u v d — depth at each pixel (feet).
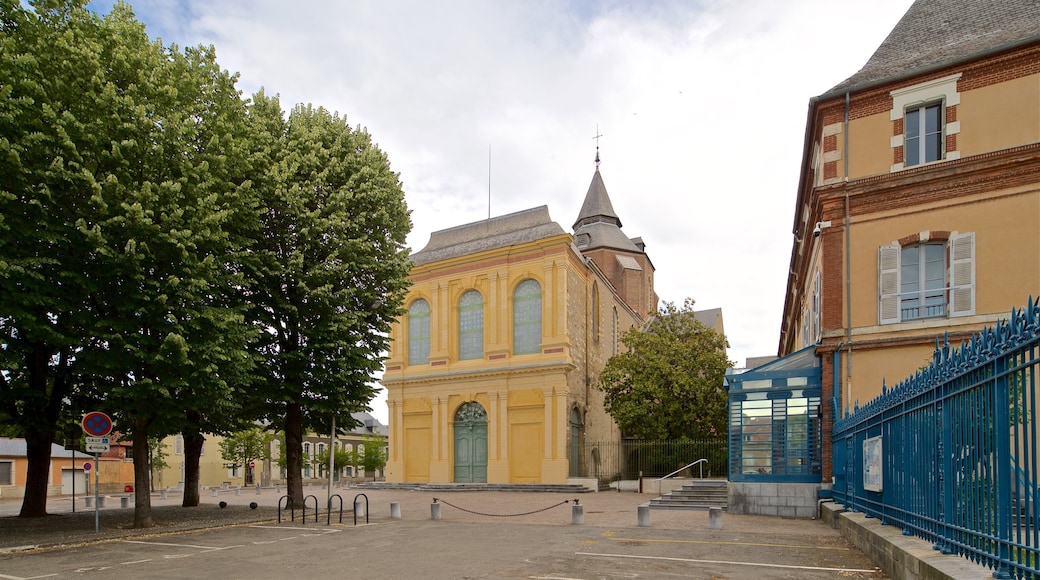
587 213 170.60
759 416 59.00
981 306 48.32
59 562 33.99
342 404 62.18
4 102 37.91
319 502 79.25
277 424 67.36
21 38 42.14
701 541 39.99
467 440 111.24
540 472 102.63
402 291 70.69
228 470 193.26
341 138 65.82
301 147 62.54
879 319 52.24
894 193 52.80
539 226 115.24
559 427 102.12
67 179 39.78
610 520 54.54
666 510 64.34
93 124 41.60
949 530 20.94
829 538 40.34
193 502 71.72
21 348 43.47
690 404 98.68
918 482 24.63
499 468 105.60
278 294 58.23
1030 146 47.55
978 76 50.31
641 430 100.37
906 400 25.68
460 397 111.86
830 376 54.19
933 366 22.15
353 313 61.00
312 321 60.44
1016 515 16.01
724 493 67.51
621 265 158.71
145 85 44.42
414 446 116.16
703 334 106.11
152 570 31.48
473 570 30.68
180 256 44.78
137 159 44.39
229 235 51.98
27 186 39.37
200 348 44.16
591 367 119.14
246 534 45.34
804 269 79.77
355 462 214.90
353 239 62.13
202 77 51.03
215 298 52.95
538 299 109.19
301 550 37.63
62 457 138.00
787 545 37.65
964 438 19.36
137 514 47.85
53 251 42.06
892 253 52.24
